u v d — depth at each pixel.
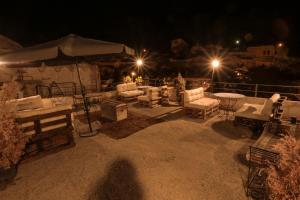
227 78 21.42
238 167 3.47
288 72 21.41
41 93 10.12
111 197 2.79
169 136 4.93
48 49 3.93
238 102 6.98
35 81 9.97
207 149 4.19
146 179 3.17
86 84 11.34
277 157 2.67
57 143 4.25
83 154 4.04
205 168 3.46
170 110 7.41
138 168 3.49
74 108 7.73
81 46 4.21
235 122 5.57
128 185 3.04
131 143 4.55
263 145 3.55
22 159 3.73
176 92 8.66
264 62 26.77
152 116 6.66
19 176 3.30
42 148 4.02
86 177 3.26
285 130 3.76
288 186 1.93
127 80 10.44
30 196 2.84
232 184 3.01
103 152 4.12
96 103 8.50
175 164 3.60
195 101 6.66
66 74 10.73
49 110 3.96
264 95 14.11
